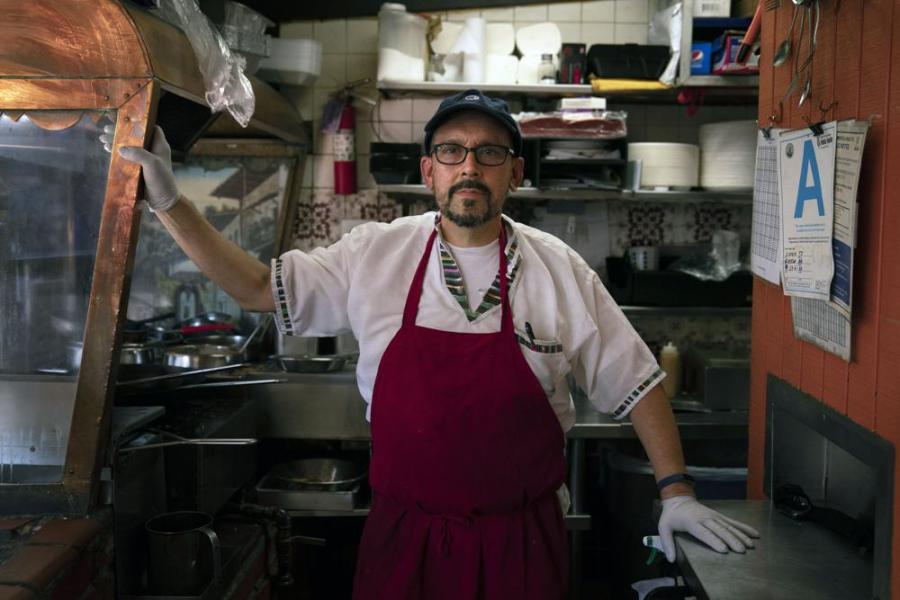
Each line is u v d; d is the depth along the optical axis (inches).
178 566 80.3
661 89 130.1
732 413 126.5
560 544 72.4
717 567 61.7
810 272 65.0
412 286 72.1
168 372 95.9
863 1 59.2
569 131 128.0
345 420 121.3
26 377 74.4
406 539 71.0
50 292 74.2
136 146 71.1
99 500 75.4
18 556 64.2
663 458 73.5
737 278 135.3
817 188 63.6
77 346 74.3
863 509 67.4
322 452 136.9
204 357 119.3
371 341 72.4
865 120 59.0
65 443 74.7
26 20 71.0
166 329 135.0
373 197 146.6
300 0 142.3
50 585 62.4
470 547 69.4
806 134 65.5
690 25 123.8
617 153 129.9
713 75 125.3
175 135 91.4
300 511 113.3
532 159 132.0
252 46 115.7
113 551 75.5
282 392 120.9
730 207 146.1
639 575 120.9
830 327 64.0
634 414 75.8
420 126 144.9
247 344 129.8
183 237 70.6
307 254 74.7
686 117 145.6
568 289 73.9
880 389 57.2
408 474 69.6
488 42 136.9
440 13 141.9
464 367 69.1
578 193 131.6
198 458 90.5
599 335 74.0
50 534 68.6
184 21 78.7
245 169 142.3
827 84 65.3
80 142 72.8
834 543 66.1
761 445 80.7
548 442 70.6
